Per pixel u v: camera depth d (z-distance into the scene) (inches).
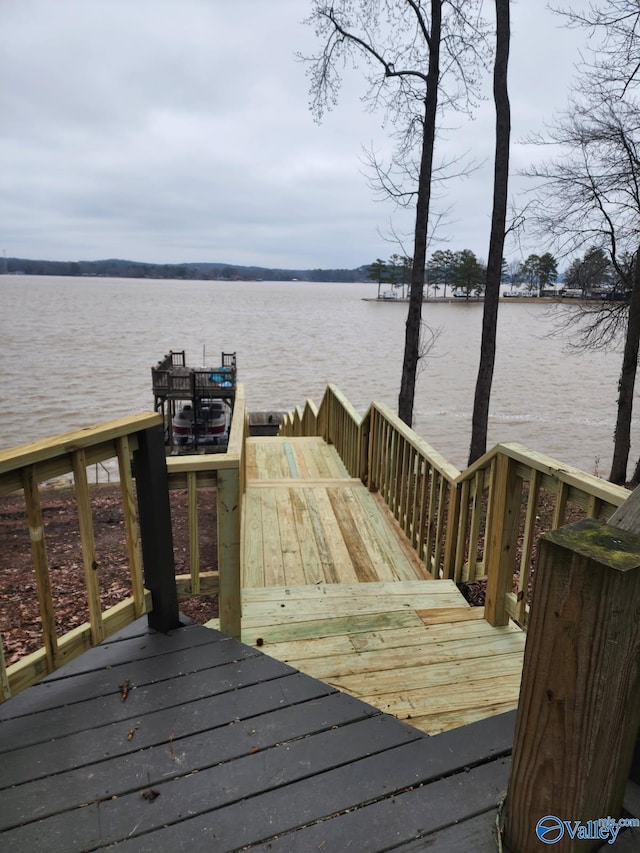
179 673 77.5
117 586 141.6
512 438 669.3
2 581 144.4
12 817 56.0
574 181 371.2
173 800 57.7
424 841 51.4
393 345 1653.5
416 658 95.1
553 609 40.3
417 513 154.7
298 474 255.1
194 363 1247.5
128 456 76.0
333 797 57.2
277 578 139.5
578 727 40.5
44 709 70.6
